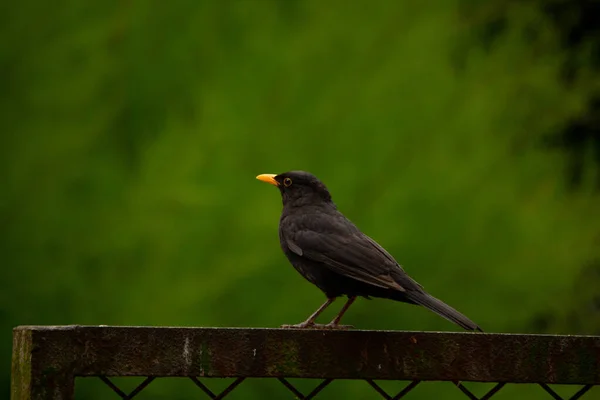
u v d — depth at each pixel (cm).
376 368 433
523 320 1393
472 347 437
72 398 415
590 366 437
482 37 1741
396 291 639
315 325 676
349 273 655
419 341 436
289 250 713
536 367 437
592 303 1617
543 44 1653
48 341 414
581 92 1711
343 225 707
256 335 429
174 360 423
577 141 1914
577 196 1523
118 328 421
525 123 1570
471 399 442
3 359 1405
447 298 1356
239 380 433
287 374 429
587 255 1457
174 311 1323
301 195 748
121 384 1357
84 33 1456
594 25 2144
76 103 1446
